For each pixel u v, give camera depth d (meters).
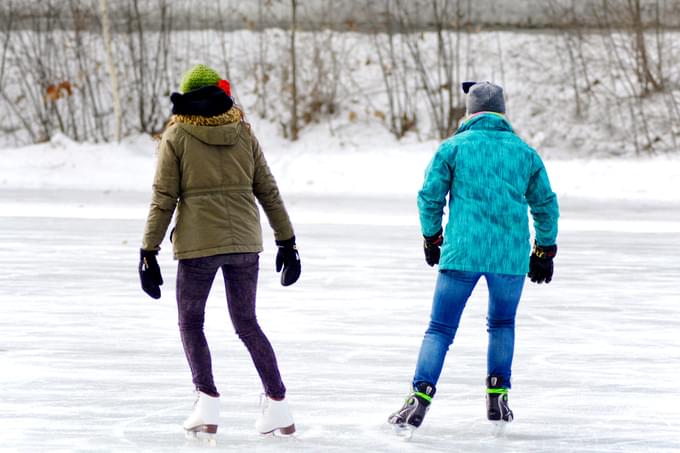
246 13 85.69
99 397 16.12
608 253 34.97
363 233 40.41
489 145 13.57
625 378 17.77
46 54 79.31
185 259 13.02
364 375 17.89
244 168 13.23
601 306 25.12
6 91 80.56
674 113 72.12
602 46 77.69
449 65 78.94
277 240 13.77
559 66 78.12
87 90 80.06
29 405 15.56
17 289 27.17
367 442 13.55
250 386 16.98
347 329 22.16
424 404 13.59
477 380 17.58
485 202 13.39
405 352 19.88
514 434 14.06
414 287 27.86
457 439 13.77
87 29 81.31
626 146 71.00
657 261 33.06
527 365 18.78
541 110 74.88
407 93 75.44
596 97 74.19
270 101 79.00
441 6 82.75
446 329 13.72
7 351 19.67
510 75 78.00
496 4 83.56
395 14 83.31
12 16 82.62
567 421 14.84
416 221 44.97
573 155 70.88
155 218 12.95
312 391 16.69
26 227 41.91
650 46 77.12
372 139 74.31
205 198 12.98
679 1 78.38
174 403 15.75
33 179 64.62
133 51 78.31
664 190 56.97
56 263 32.06
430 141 73.00
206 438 13.37
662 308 24.86
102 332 21.62
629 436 14.00
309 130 76.12
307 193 59.16
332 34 82.62
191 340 13.32
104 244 36.75
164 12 79.00
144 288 13.09
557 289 27.73
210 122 13.06
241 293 13.37
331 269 31.03
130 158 69.12
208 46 82.94
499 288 13.55
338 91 78.94
